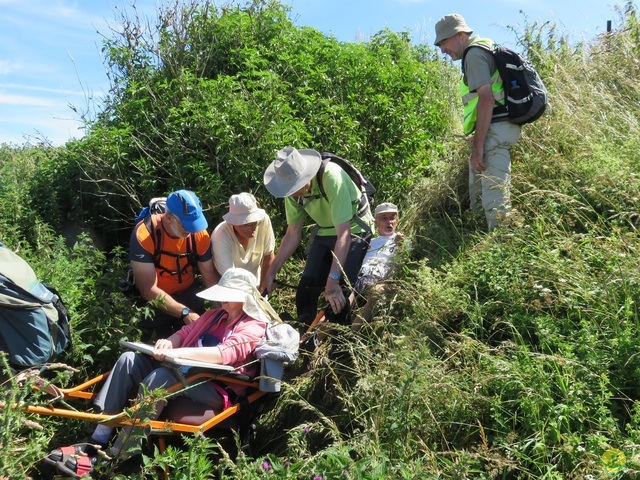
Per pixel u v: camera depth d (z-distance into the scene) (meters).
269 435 5.09
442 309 4.88
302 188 5.35
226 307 4.70
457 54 5.87
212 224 6.63
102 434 4.16
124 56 7.55
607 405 3.86
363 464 3.55
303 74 7.46
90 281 5.43
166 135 6.82
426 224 6.55
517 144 6.38
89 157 6.96
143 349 4.34
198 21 7.88
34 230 6.42
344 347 5.09
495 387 4.16
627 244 4.68
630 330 4.10
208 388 4.40
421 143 7.64
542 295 4.53
